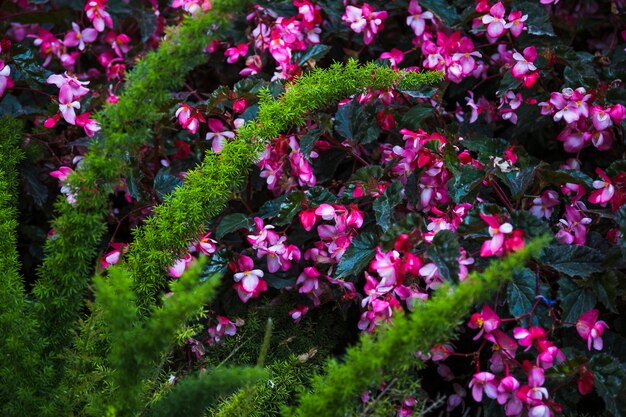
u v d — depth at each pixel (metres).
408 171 1.82
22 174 1.94
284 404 1.77
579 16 2.09
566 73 1.90
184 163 1.95
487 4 1.90
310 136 1.84
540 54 1.91
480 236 1.70
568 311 1.73
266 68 2.05
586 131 1.87
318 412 1.56
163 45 1.61
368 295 1.78
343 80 1.79
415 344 1.54
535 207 1.82
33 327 1.65
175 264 1.76
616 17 2.04
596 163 2.00
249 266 1.83
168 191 1.87
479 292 1.52
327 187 1.93
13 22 2.08
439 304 1.52
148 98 1.62
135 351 1.56
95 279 1.55
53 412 1.64
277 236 1.81
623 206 1.73
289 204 1.81
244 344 1.84
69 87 1.84
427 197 1.81
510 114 1.93
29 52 1.95
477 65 1.97
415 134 1.80
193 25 1.60
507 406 1.68
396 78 1.81
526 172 1.78
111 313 1.56
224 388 1.57
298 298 1.88
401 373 1.62
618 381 1.68
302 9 1.95
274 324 1.86
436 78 1.82
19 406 1.63
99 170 1.62
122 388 1.58
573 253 1.74
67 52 2.12
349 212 1.79
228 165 1.73
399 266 1.66
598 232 1.86
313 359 1.84
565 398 1.75
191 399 1.58
